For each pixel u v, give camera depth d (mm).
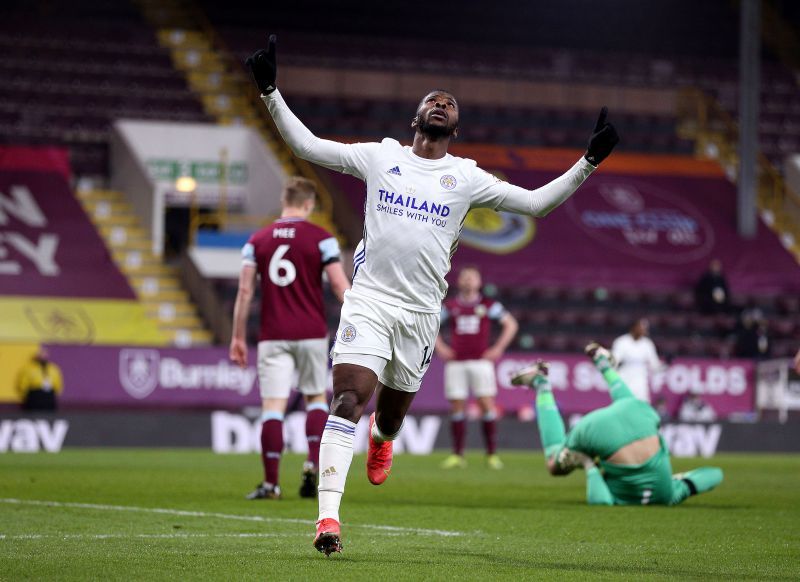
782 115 78625
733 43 82938
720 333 61781
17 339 54094
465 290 36562
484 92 74938
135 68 69750
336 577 12234
